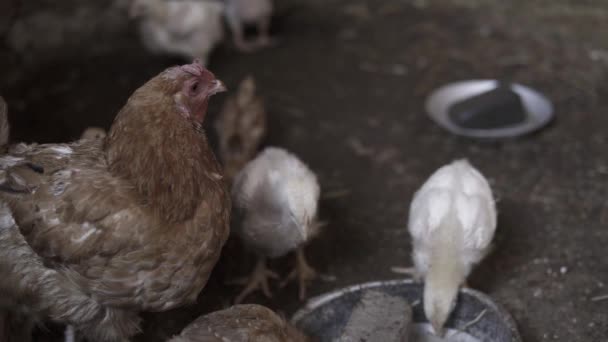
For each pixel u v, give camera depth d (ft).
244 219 5.39
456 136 6.69
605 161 6.40
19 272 4.73
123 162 4.66
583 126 6.74
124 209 4.54
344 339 4.99
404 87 7.30
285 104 7.13
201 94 4.74
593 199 6.08
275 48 7.89
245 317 4.85
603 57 7.55
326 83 7.39
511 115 6.66
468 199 5.35
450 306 5.09
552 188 6.19
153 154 4.62
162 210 4.61
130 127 4.65
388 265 5.70
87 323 4.83
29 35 7.47
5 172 4.67
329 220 6.01
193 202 4.66
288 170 5.46
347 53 7.80
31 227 4.59
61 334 5.20
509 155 6.49
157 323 5.32
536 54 7.63
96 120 6.88
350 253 5.78
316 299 5.18
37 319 4.90
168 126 4.64
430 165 6.45
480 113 6.62
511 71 7.42
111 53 7.75
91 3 7.82
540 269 5.63
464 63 7.57
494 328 5.10
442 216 5.28
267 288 5.52
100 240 4.51
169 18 7.20
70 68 7.51
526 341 5.25
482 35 7.96
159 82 4.67
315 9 8.57
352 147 6.65
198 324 4.82
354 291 5.22
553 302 5.44
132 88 7.27
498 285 5.55
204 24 7.27
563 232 5.85
